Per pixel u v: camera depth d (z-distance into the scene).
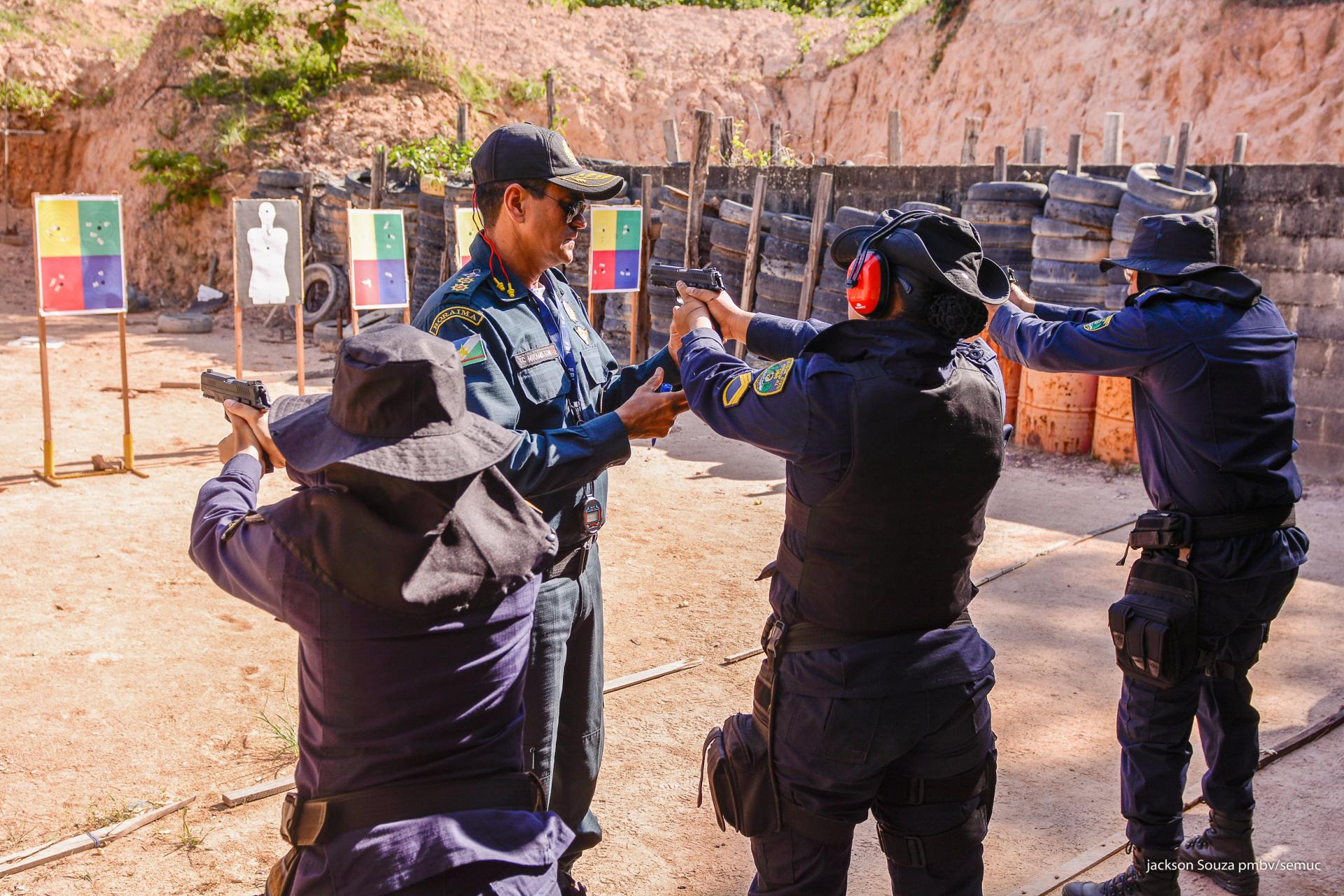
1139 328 2.91
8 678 4.43
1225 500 2.89
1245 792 3.10
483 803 1.78
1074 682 4.58
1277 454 2.94
